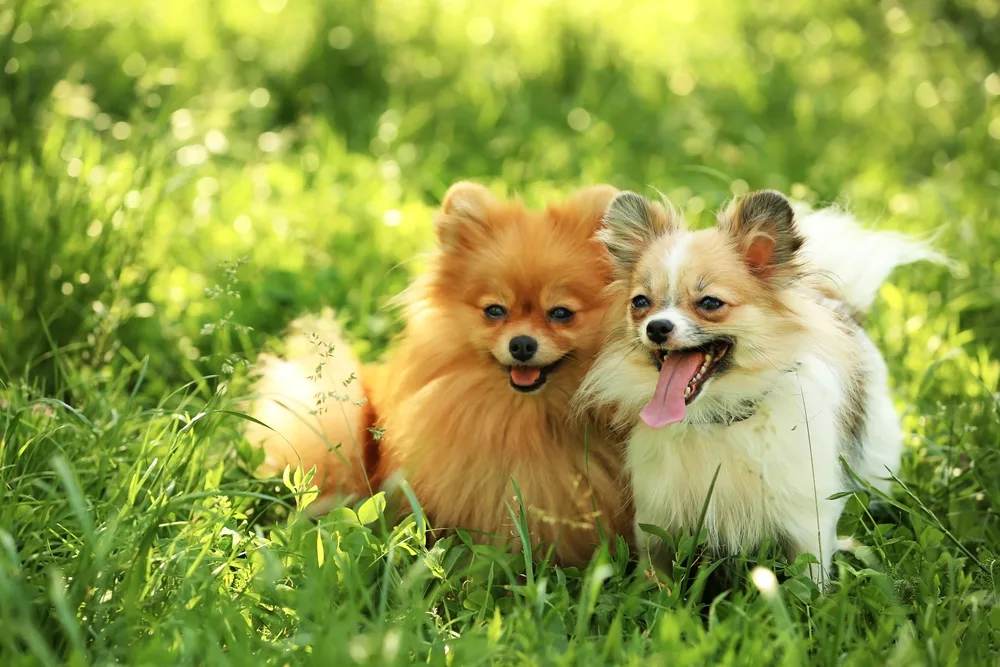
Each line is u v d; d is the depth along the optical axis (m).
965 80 11.04
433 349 5.20
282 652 3.58
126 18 11.66
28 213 6.30
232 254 7.53
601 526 4.88
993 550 4.79
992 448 5.30
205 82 10.73
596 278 5.02
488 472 5.04
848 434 4.83
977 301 7.09
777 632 3.67
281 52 11.58
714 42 12.74
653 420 4.38
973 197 8.67
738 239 4.57
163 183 7.06
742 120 10.56
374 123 10.44
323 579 3.95
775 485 4.50
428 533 5.16
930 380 6.19
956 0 12.81
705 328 4.37
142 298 6.59
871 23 13.00
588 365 5.02
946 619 4.07
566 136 10.40
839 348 4.75
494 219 5.24
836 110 10.88
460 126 10.48
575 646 3.70
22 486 4.28
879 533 4.58
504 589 4.59
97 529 4.14
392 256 7.75
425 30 12.27
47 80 8.41
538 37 12.23
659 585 4.29
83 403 5.60
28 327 6.09
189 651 3.46
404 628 3.64
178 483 4.60
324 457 5.30
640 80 11.44
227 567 4.16
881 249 5.52
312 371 5.50
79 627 3.69
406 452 5.15
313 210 8.39
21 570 3.82
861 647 3.71
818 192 8.84
